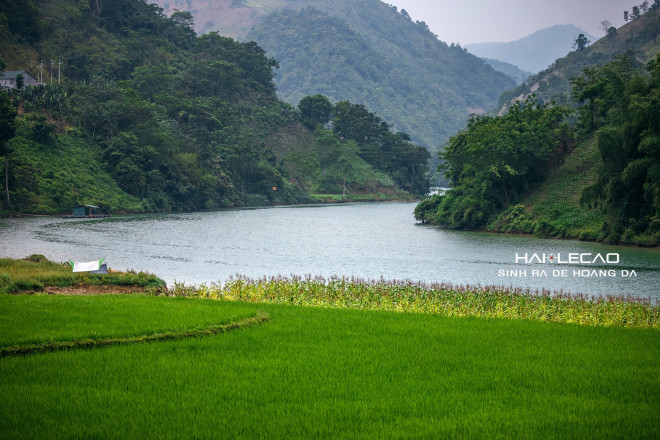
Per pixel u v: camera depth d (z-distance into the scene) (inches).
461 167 4547.2
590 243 3120.1
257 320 1006.4
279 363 745.6
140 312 1008.9
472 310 1264.8
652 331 1011.9
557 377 708.0
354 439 511.5
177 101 6737.2
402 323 1027.3
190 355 775.7
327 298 1378.0
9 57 6338.6
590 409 593.9
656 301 1603.1
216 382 665.0
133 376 676.7
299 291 1422.2
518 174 3858.3
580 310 1248.2
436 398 626.8
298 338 888.9
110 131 5487.2
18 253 2400.3
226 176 6363.2
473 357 796.6
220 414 565.9
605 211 3184.1
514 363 768.9
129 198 5088.6
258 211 5812.0
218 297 1358.3
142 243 2915.8
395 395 635.5
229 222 4387.3
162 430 524.1
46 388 627.5
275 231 3791.8
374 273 2154.3
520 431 532.7
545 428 542.3
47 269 1668.3
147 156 5442.9
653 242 2878.9
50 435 507.5
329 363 753.0
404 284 1555.1
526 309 1264.8
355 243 3166.8
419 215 4687.5
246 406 591.2
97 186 4884.4
